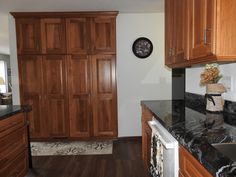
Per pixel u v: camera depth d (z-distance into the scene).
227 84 1.97
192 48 1.69
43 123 3.87
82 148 3.61
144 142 2.62
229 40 1.34
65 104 3.84
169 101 2.78
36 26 3.73
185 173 1.26
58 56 3.78
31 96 3.83
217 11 1.32
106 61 3.79
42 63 3.79
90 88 3.82
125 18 3.93
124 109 4.07
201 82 2.17
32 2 3.15
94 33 3.74
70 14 3.69
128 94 4.05
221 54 1.34
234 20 1.33
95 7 3.48
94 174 2.74
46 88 3.82
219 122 1.64
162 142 1.47
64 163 3.06
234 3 1.32
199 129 1.45
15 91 3.91
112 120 3.89
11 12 3.64
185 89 2.88
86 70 3.80
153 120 2.06
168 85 4.05
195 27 1.63
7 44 7.29
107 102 3.87
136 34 3.97
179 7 1.95
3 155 1.99
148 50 3.98
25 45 3.76
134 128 4.10
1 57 10.18
